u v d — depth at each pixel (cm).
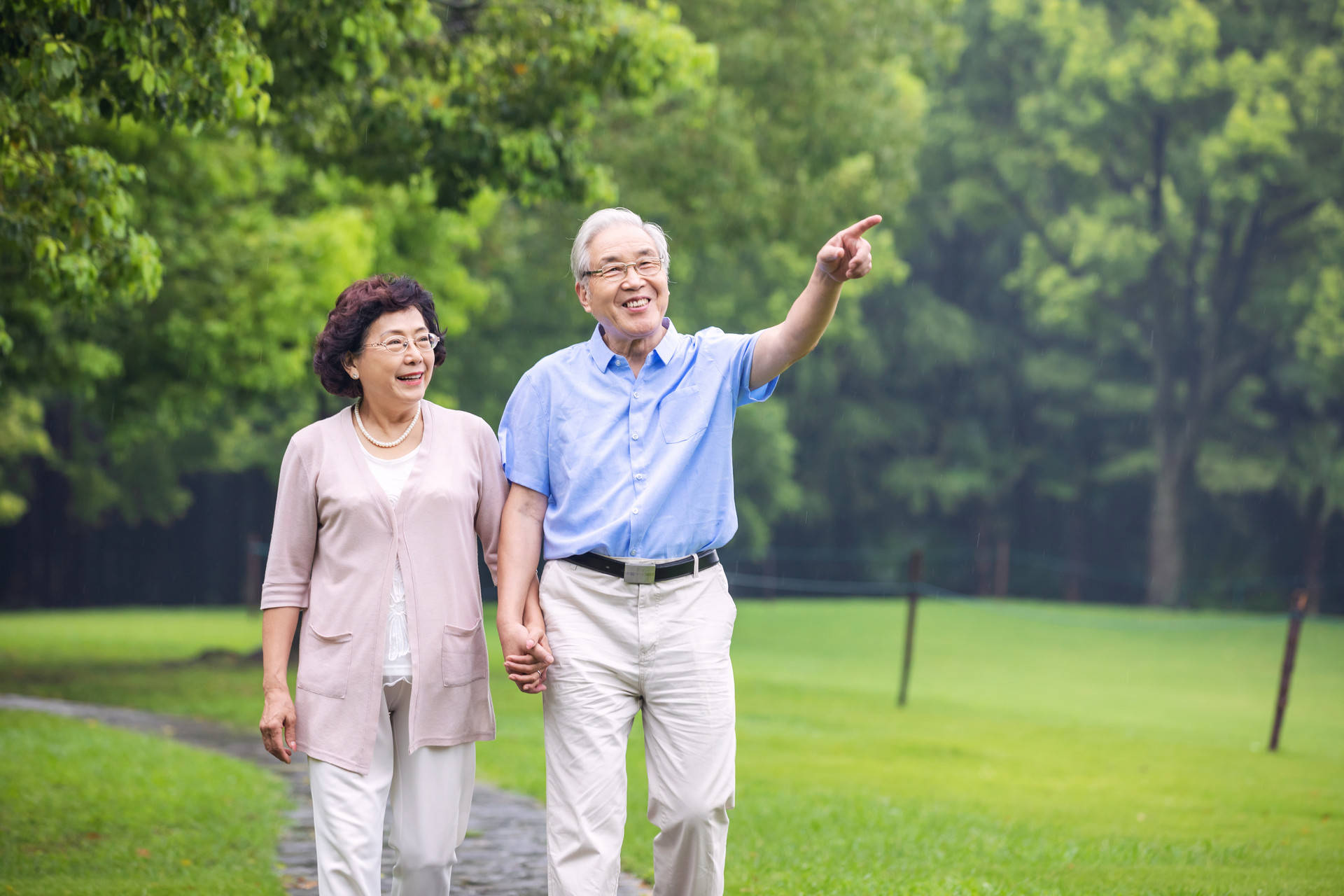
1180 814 1202
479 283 2823
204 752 1445
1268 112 4262
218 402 2406
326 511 552
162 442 4291
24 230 890
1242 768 1552
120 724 1678
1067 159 4738
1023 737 1803
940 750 1631
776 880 850
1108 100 4569
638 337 568
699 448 567
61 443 4462
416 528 553
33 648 2778
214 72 896
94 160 899
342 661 543
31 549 4697
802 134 2477
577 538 561
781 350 559
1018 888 825
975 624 3722
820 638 3447
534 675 554
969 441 5425
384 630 546
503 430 587
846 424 5425
